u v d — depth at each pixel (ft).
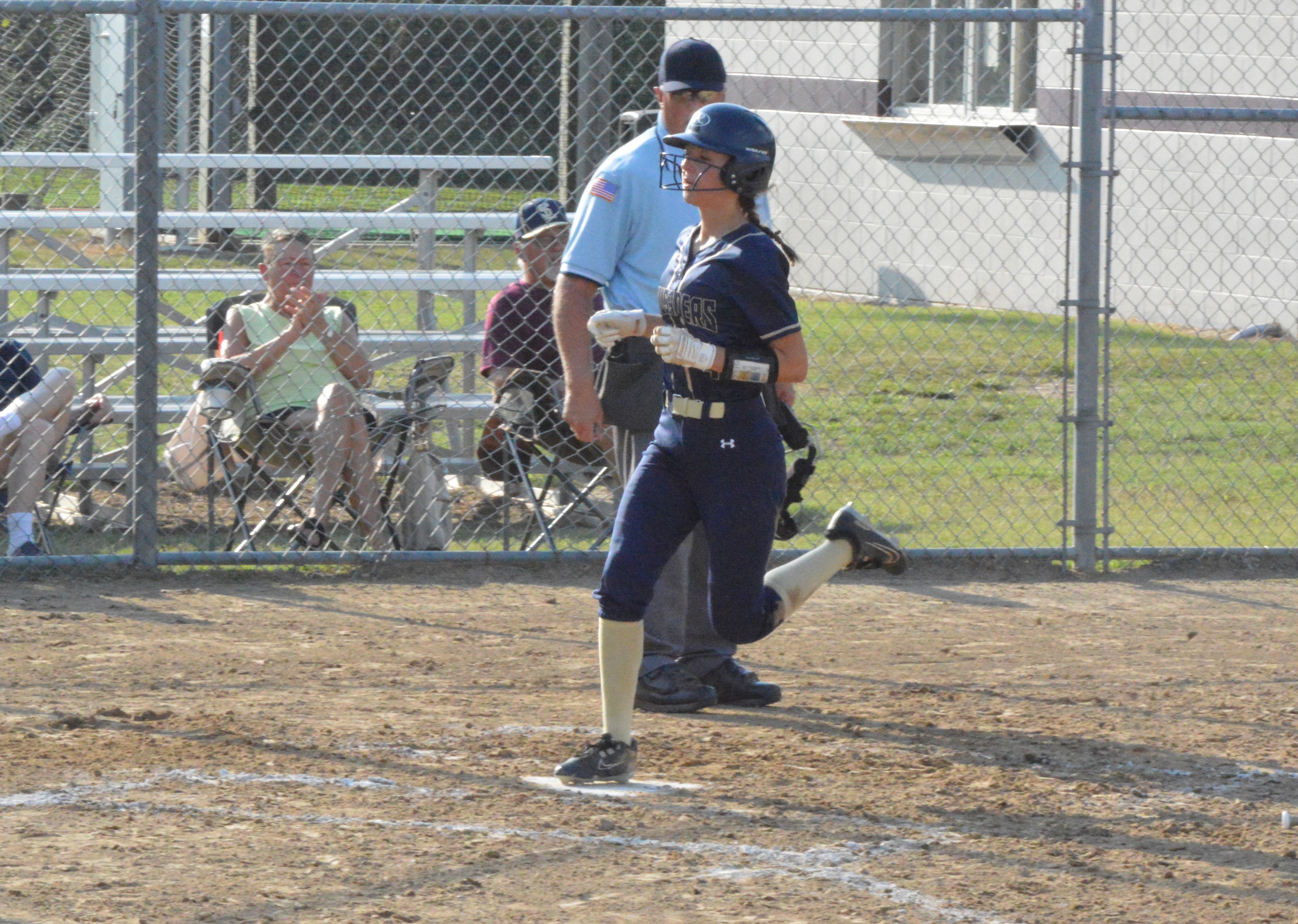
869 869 49.11
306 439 93.50
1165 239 187.73
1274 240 178.19
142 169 86.89
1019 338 181.27
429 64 292.20
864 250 218.38
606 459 93.04
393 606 85.20
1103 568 95.96
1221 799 56.90
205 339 117.60
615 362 66.80
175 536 100.42
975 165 204.33
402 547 96.63
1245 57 178.60
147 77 86.02
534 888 46.75
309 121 273.95
